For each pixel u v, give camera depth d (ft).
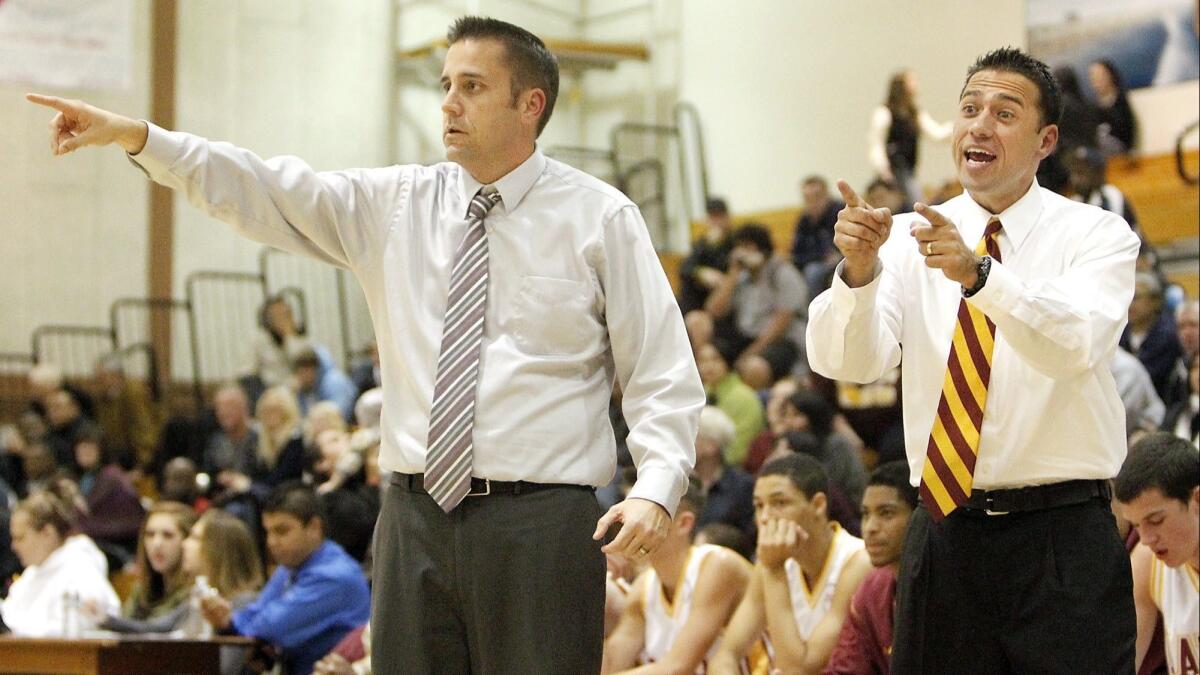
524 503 16.94
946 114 67.87
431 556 17.11
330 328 82.64
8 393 76.07
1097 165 52.85
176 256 80.02
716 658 28.73
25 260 77.05
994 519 18.16
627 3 84.33
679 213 80.43
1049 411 17.84
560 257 17.54
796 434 42.27
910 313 18.93
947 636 18.35
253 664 34.86
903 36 70.13
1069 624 17.67
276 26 82.28
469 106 17.66
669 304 17.84
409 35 85.51
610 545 16.56
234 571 37.93
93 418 71.05
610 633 31.30
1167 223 57.72
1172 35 59.00
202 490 57.82
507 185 17.74
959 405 18.07
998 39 65.67
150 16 79.36
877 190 61.21
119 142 16.72
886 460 44.19
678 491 17.10
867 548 26.81
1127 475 23.98
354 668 32.50
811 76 74.49
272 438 57.93
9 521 51.29
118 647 31.60
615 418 50.78
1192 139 57.98
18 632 39.09
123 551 55.36
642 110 82.99
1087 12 61.87
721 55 79.25
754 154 77.25
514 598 16.85
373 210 18.06
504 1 84.12
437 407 16.99
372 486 46.34
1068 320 16.69
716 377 52.90
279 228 17.62
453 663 17.24
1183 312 44.29
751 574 30.30
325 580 35.17
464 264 17.51
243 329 81.00
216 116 80.59
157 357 78.64
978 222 19.02
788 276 61.82
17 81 75.61
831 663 26.76
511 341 17.33
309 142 82.69
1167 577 25.31
